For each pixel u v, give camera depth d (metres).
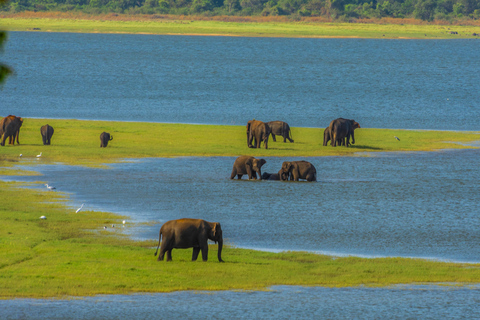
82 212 24.14
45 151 38.06
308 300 15.23
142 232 21.59
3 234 20.31
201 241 17.94
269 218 24.05
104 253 18.42
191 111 63.84
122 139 43.34
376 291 15.95
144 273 16.80
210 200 26.88
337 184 30.83
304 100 75.69
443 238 21.69
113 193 27.86
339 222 23.66
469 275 17.25
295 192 28.81
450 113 66.25
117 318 13.86
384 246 20.62
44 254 18.27
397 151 41.34
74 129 46.88
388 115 64.00
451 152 41.31
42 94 74.50
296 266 17.89
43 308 14.38
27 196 26.77
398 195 28.52
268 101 73.81
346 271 17.52
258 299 15.21
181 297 15.28
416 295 15.68
